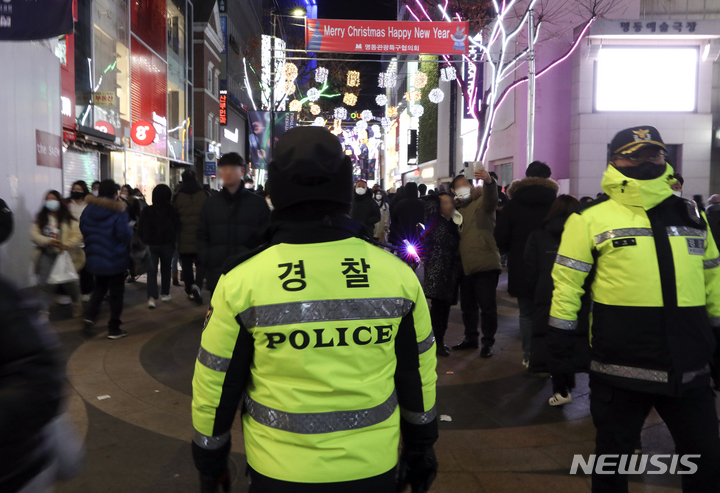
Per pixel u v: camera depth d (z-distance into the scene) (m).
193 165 26.69
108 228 6.42
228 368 1.64
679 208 2.50
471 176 6.15
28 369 1.33
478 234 5.99
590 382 2.63
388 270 1.69
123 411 4.42
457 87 31.66
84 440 3.88
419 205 8.55
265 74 29.28
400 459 1.87
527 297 5.52
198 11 29.28
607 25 18.84
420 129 43.94
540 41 20.08
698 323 2.41
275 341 1.58
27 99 8.85
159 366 5.61
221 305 1.63
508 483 3.40
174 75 23.34
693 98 19.64
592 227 2.56
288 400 1.56
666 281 2.38
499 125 23.50
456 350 6.42
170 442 3.88
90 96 14.34
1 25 7.22
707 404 2.44
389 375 1.68
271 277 1.61
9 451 1.26
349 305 1.61
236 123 40.28
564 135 20.47
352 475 1.56
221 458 1.73
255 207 5.87
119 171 16.64
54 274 7.27
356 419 1.59
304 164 1.62
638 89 19.59
